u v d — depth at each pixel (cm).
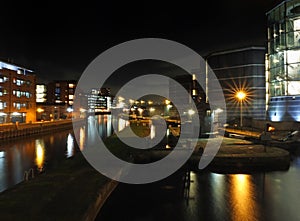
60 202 1010
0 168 2598
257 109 4659
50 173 1524
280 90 3850
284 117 3725
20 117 6694
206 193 1311
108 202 1197
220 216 1043
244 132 3209
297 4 3656
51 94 12550
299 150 2392
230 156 1831
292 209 1101
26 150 3775
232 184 1448
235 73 4956
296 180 1503
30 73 7419
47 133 6044
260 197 1242
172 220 1012
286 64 3722
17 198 1059
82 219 850
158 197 1263
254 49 4722
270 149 2108
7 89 6203
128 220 1009
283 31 3800
